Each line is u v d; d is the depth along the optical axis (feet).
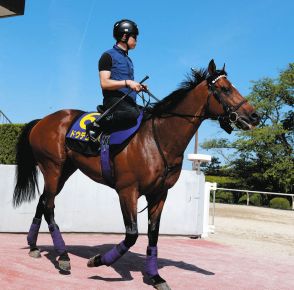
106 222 28.25
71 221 27.37
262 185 112.98
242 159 112.78
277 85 105.91
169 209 30.25
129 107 15.14
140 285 15.07
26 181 18.51
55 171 17.11
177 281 16.24
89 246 22.17
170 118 14.79
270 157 107.34
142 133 14.83
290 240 33.27
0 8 32.48
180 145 14.76
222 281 17.03
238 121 14.15
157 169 14.44
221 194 98.43
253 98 108.88
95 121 15.35
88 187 27.84
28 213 26.13
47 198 17.10
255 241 31.30
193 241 29.22
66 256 15.97
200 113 14.78
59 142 16.96
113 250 15.15
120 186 14.74
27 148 18.53
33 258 17.58
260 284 17.15
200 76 15.01
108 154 15.05
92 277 15.64
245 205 86.84
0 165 25.61
